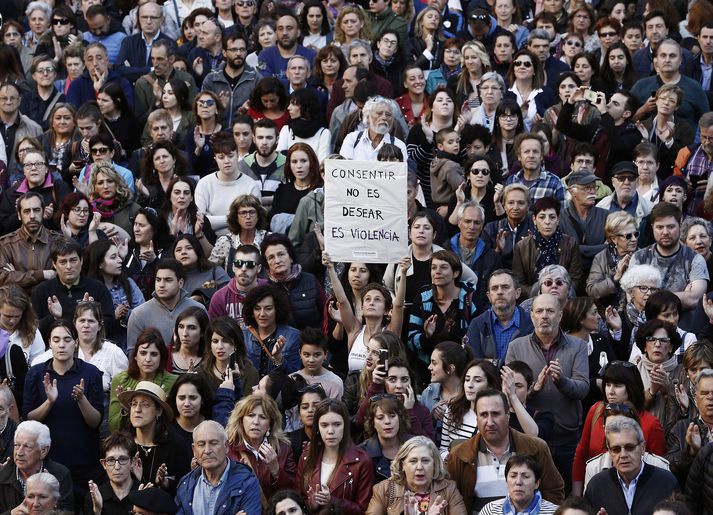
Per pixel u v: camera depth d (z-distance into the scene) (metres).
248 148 35.16
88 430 26.97
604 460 24.50
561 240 30.39
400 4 41.72
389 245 28.91
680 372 26.45
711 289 30.34
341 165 28.98
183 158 34.03
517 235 30.84
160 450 25.62
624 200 32.06
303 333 27.02
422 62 39.22
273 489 24.94
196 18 40.09
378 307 28.16
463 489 24.14
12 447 26.05
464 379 25.34
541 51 38.47
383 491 24.09
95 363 27.97
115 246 30.14
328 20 41.38
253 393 25.66
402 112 36.91
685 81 37.62
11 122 36.19
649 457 24.23
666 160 35.16
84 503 25.91
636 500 23.59
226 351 26.97
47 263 31.31
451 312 28.42
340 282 28.98
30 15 41.69
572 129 34.38
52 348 27.00
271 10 42.34
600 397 27.27
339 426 24.70
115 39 41.66
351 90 36.31
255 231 31.45
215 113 35.69
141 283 31.12
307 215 31.86
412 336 28.50
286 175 33.19
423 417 25.81
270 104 36.28
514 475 22.84
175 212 31.91
